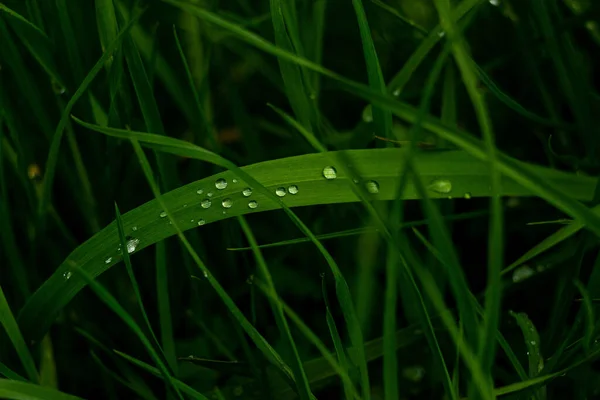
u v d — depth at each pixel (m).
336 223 0.35
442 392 0.33
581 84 0.35
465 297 0.30
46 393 0.30
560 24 0.36
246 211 0.32
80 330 0.34
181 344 0.34
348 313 0.31
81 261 0.32
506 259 0.36
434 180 0.32
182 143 0.32
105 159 0.35
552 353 0.33
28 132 0.36
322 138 0.35
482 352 0.30
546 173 0.33
